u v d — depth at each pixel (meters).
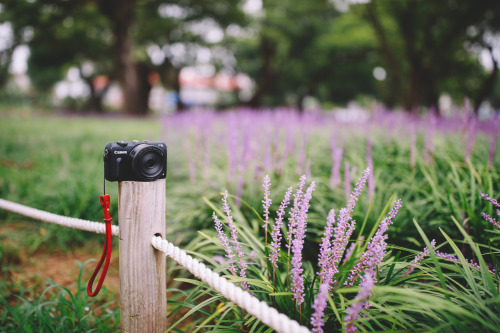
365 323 1.52
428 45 14.80
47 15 21.28
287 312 1.81
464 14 13.31
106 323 2.38
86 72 40.00
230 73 41.09
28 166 6.07
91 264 3.48
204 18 27.42
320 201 3.17
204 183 4.00
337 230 1.73
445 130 5.54
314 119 6.77
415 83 15.41
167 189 4.68
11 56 27.06
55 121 14.69
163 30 28.75
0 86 31.55
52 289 2.92
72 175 5.16
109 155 1.68
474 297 1.64
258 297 1.99
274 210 3.09
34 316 2.30
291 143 4.29
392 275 1.98
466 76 16.61
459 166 3.21
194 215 3.30
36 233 3.96
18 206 2.79
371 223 2.63
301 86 37.12
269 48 33.38
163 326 1.91
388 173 3.71
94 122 15.07
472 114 3.61
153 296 1.83
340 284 1.91
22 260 3.53
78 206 4.11
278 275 1.88
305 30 30.31
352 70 33.06
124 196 1.74
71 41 25.69
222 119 7.43
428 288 1.99
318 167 4.21
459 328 1.37
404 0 13.67
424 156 3.71
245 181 3.75
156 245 1.77
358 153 4.55
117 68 22.00
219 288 1.48
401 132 5.69
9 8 20.44
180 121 7.04
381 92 28.62
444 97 21.69
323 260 1.71
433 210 2.86
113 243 3.90
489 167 3.26
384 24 15.90
